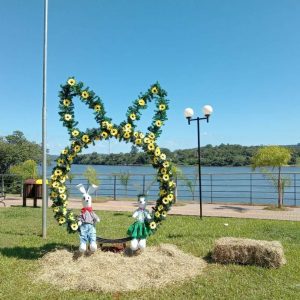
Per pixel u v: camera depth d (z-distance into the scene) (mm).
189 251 5664
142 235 5164
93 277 4352
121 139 5418
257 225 8008
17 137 22547
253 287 4266
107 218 9031
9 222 8375
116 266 4656
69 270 4555
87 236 5031
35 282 4391
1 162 21062
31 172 15305
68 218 5129
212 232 7234
